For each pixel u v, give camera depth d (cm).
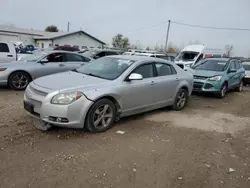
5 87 845
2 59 977
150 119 564
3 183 282
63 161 340
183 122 562
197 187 303
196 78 910
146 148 402
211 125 558
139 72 528
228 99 923
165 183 306
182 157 380
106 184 294
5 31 4478
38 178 296
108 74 502
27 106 434
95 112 439
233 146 441
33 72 828
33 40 4716
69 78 475
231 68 1018
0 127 444
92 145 397
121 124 511
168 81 596
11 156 343
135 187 293
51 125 431
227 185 311
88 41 4700
